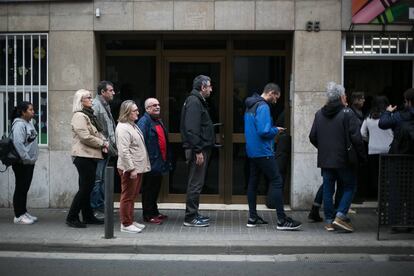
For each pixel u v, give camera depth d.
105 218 8.43
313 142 9.07
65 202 10.62
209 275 7.09
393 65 10.99
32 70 10.74
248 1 10.27
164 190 10.88
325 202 8.96
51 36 10.53
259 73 10.75
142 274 7.13
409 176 8.29
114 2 10.41
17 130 9.03
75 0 10.44
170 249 8.16
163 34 10.73
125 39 10.86
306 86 10.28
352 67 11.02
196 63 10.78
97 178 9.59
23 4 10.55
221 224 9.43
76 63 10.52
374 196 11.05
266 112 8.71
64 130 10.56
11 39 10.75
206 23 10.31
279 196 8.95
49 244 8.24
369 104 11.19
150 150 9.34
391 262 7.73
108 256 8.04
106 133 9.34
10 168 10.66
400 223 8.34
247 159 10.78
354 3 10.14
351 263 7.68
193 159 9.06
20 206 9.42
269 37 10.70
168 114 10.83
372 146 10.33
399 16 10.18
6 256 8.02
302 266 7.52
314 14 10.23
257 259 7.89
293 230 8.96
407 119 8.53
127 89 10.89
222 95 10.75
